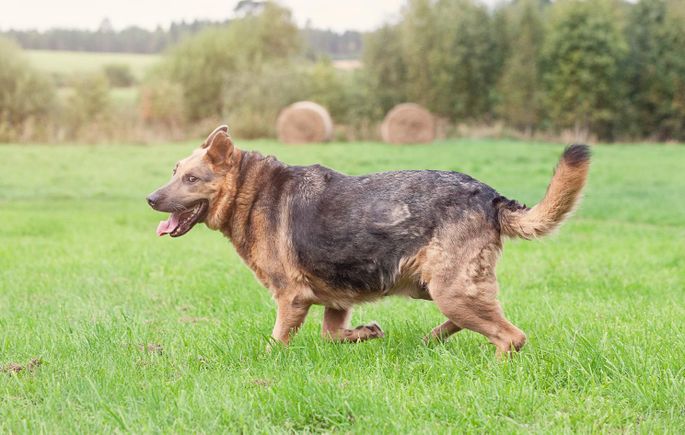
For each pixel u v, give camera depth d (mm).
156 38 102625
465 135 47562
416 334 6441
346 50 91375
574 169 5281
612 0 50531
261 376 5281
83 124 44844
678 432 4113
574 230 16219
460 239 5438
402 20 53656
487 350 5785
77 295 8648
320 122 40250
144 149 36938
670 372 4891
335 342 6199
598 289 8961
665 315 7027
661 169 30203
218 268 10648
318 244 5746
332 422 4387
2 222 16672
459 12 52156
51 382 5012
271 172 6109
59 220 17188
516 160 31938
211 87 56562
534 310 7336
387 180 5742
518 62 49625
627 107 49500
